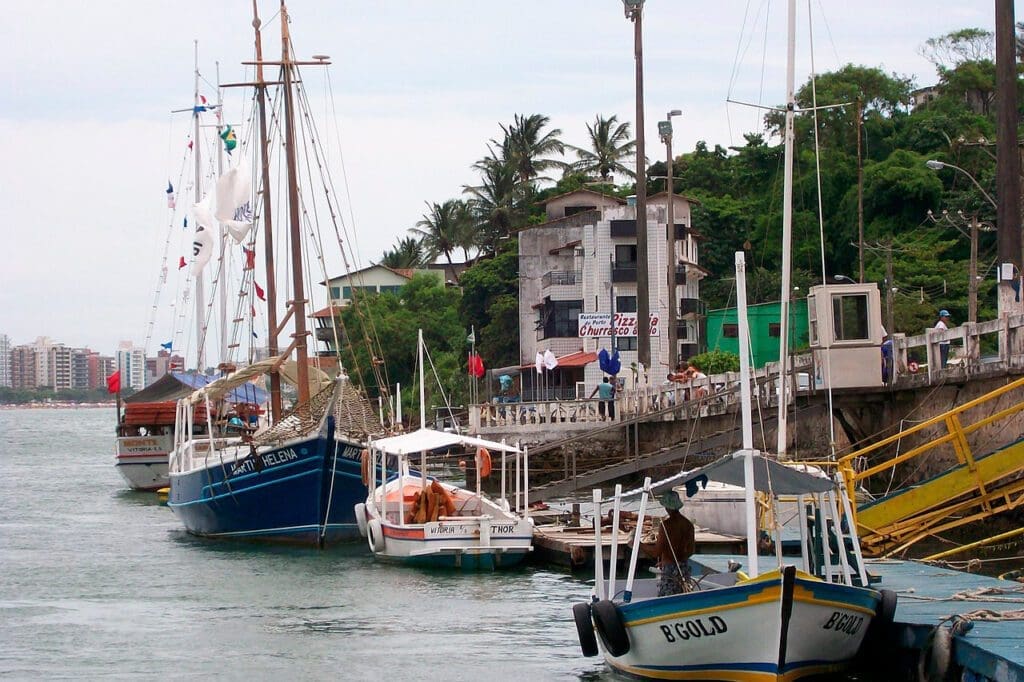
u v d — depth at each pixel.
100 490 67.31
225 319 60.12
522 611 26.86
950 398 35.84
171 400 64.38
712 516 32.72
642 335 57.56
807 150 93.31
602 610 19.09
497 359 103.06
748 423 18.09
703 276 94.00
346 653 23.19
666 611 18.34
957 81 99.62
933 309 73.50
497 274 107.19
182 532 43.84
